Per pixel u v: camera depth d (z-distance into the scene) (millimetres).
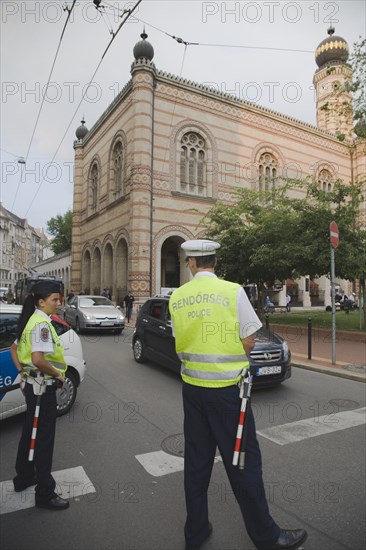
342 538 2764
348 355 10102
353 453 4250
